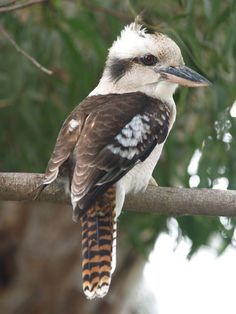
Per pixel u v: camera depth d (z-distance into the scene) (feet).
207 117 42.32
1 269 52.75
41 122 43.96
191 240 43.65
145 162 30.09
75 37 42.01
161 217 44.16
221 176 42.32
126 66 32.07
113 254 28.76
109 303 52.54
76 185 28.09
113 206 28.96
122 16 41.19
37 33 42.50
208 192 29.71
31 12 42.06
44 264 52.42
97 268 28.55
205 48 39.37
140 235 45.01
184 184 42.32
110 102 30.83
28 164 44.42
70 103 42.70
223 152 42.11
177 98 38.37
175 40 36.50
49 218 52.39
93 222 28.81
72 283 52.49
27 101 43.55
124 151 29.32
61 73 43.55
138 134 29.96
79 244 52.39
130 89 32.01
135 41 32.19
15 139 44.32
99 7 41.45
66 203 29.94
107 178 28.60
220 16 38.22
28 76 43.24
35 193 29.53
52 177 28.30
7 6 35.58
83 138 29.14
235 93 41.09
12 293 52.65
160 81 31.91
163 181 42.96
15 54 42.78
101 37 42.47
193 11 37.09
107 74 32.45
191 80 31.81
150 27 33.50
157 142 30.55
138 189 29.94
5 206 52.39
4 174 29.71
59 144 29.30
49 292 52.54
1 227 52.39
